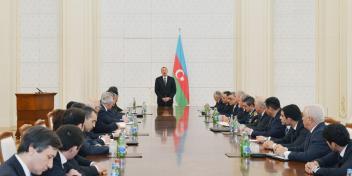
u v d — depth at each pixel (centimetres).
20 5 1160
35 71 1166
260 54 1138
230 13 1177
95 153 420
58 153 311
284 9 1166
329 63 1121
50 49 1168
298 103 1167
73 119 388
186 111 936
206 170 349
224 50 1178
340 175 329
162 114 862
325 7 1129
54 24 1168
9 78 1095
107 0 1178
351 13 1027
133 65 1185
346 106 1060
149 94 1186
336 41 1110
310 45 1162
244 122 776
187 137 542
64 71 1141
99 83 1174
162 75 1070
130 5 1183
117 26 1180
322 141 390
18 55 1148
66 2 1138
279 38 1167
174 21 1183
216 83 1180
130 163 379
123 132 541
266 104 586
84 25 1138
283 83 1169
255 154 409
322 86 1140
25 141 247
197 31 1182
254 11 1138
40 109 862
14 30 1123
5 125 1079
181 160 392
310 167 338
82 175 329
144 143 494
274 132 562
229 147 465
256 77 1138
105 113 643
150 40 1184
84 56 1140
